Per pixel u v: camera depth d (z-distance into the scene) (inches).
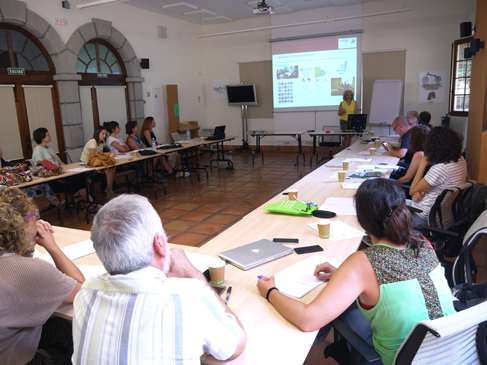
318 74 364.2
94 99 286.4
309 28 358.9
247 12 349.4
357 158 173.9
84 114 278.8
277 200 107.3
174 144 267.6
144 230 35.9
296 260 66.7
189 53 387.5
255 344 44.0
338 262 64.3
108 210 36.4
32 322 46.3
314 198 107.7
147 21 328.2
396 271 44.8
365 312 47.0
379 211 46.4
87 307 35.9
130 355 32.4
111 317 34.1
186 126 366.9
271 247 70.7
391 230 45.6
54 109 256.2
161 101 353.1
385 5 327.3
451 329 34.6
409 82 333.1
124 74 314.0
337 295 44.6
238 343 37.7
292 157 357.4
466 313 35.6
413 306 44.2
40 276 46.4
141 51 323.3
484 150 162.6
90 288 37.1
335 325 48.6
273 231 81.8
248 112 404.5
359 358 47.3
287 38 366.3
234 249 70.4
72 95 260.8
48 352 60.0
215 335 35.0
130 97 318.0
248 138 409.7
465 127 283.9
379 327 46.2
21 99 234.7
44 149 192.9
